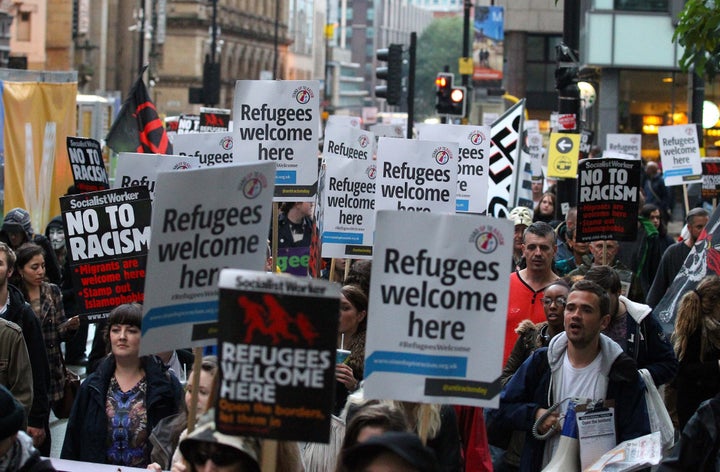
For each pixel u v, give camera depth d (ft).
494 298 20.86
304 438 16.90
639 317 31.07
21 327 32.76
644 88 156.35
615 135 94.02
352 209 41.39
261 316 16.84
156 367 28.07
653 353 31.27
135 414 27.55
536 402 27.25
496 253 20.85
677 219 146.10
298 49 467.11
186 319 20.95
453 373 20.88
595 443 26.40
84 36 253.65
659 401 28.35
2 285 32.63
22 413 17.99
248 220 21.08
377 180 40.14
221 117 72.23
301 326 16.87
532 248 34.58
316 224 40.70
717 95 151.94
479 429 24.95
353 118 79.51
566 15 65.31
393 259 20.81
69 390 37.65
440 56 546.26
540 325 31.12
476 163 46.85
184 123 74.28
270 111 34.81
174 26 331.98
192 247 20.83
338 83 562.66
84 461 27.40
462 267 20.84
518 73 216.13
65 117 73.46
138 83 58.54
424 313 20.84
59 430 45.42
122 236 30.35
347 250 41.57
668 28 152.87
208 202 20.83
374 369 20.84
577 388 26.84
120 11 286.25
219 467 18.31
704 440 22.53
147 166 37.09
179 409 27.17
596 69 164.14
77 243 30.35
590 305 26.32
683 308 35.24
